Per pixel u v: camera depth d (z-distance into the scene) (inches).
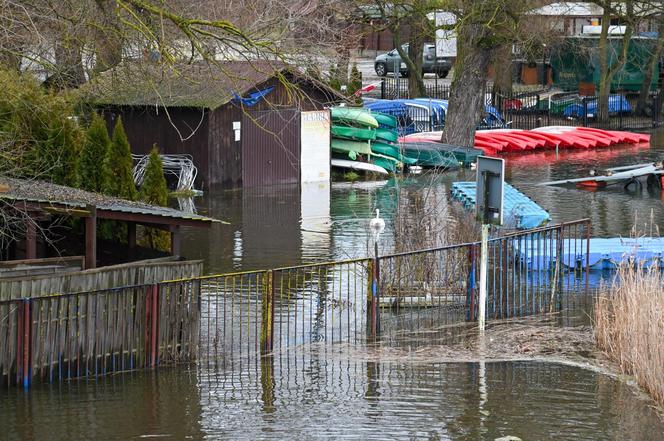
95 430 552.4
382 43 3307.1
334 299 848.9
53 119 1025.5
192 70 1075.3
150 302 662.5
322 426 562.9
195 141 1534.2
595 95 2568.9
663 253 991.0
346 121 1708.9
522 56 2578.7
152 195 1031.6
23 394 607.5
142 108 1545.3
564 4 2347.4
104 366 647.8
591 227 1227.9
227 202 1448.1
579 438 551.5
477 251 813.2
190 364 677.9
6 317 610.5
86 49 978.7
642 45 2450.8
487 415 584.1
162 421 568.1
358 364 681.6
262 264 1013.8
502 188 732.0
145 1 825.5
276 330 761.6
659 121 2443.4
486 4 1668.3
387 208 1378.0
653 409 598.9
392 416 581.6
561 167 1806.1
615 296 741.3
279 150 1615.4
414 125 2106.3
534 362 690.8
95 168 1012.5
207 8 1031.6
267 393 619.8
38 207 807.1
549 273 915.4
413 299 839.1
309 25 1210.6
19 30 913.5
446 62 2965.1
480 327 762.8
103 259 978.1
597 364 688.4
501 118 2274.9
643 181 1617.9
